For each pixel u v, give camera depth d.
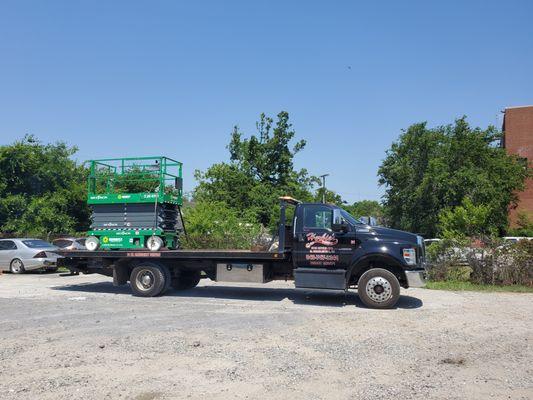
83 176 32.91
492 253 15.86
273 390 5.46
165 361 6.57
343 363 6.51
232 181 38.06
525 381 5.79
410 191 40.50
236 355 6.87
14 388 5.50
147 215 13.83
